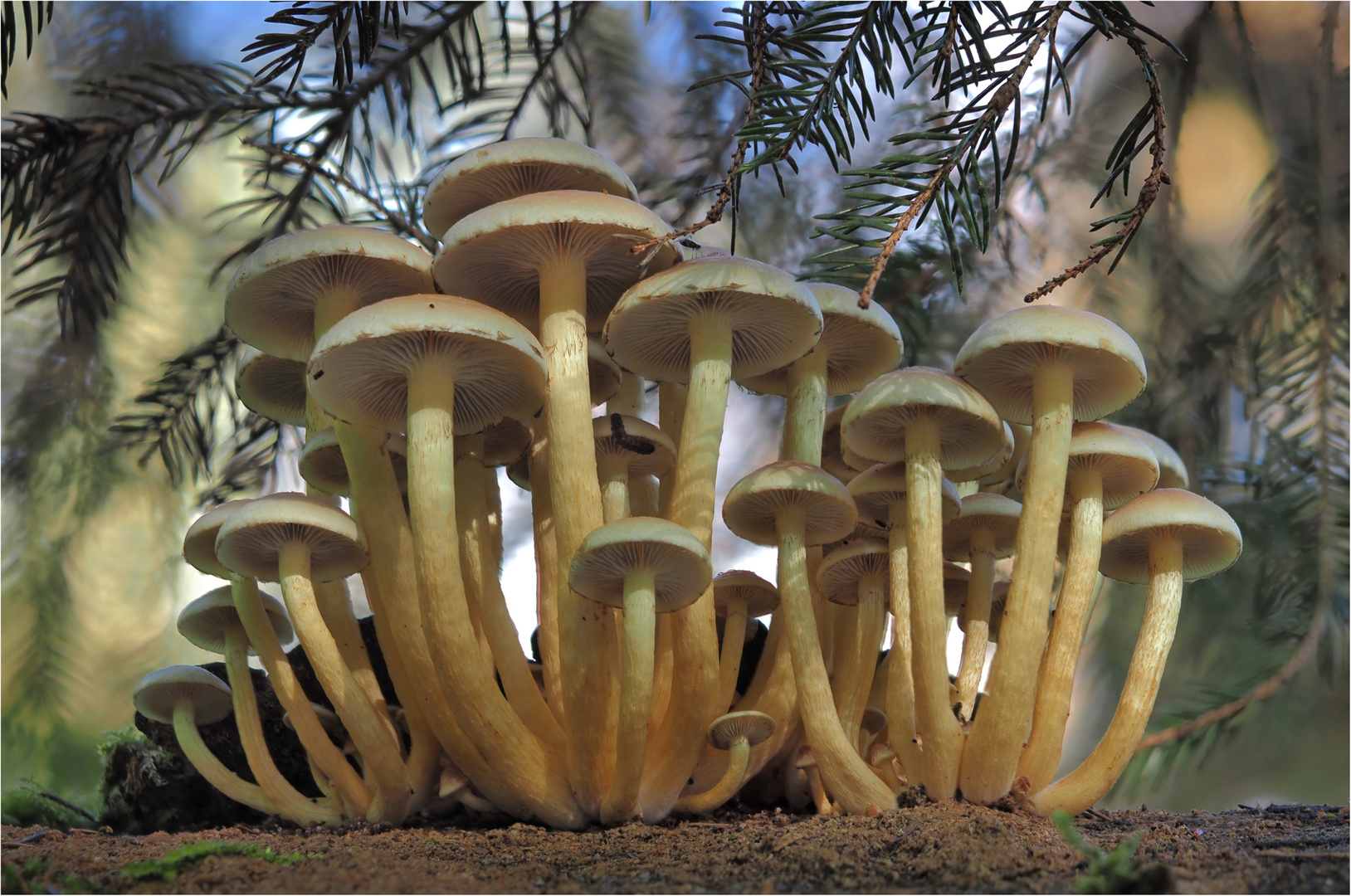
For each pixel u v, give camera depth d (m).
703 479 0.37
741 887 0.31
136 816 0.43
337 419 0.37
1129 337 0.37
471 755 0.37
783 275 0.37
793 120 0.33
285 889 0.31
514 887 0.31
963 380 0.37
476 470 0.39
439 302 0.36
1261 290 0.48
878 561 0.39
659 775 0.37
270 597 0.42
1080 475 0.38
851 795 0.36
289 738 0.43
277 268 0.37
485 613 0.38
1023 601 0.36
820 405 0.40
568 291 0.38
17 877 0.32
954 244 0.31
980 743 0.35
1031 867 0.31
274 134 0.47
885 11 0.34
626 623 0.35
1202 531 0.37
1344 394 0.46
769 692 0.38
